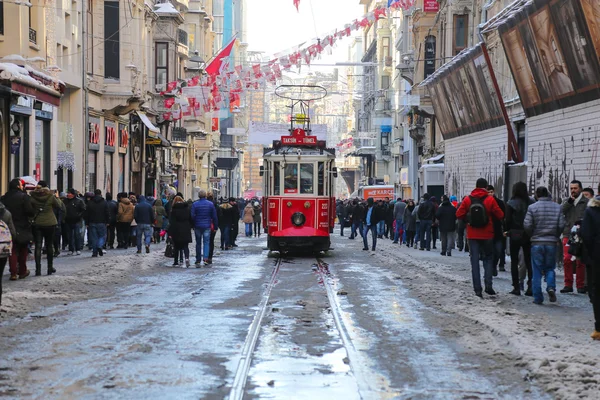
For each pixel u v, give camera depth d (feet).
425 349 41.16
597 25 75.92
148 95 192.24
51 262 76.18
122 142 174.70
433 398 31.09
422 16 220.64
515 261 63.87
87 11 152.15
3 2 106.01
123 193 117.08
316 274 84.23
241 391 31.53
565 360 36.47
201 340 42.93
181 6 248.32
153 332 45.32
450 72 142.20
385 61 361.92
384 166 373.20
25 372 34.65
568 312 54.08
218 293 65.62
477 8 174.09
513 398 31.22
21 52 108.17
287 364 37.14
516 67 104.83
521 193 63.21
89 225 98.63
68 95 143.13
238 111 295.89
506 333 43.86
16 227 70.18
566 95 90.58
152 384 32.71
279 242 110.22
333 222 115.03
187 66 254.27
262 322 49.80
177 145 236.43
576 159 89.15
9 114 106.32
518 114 129.59
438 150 215.92
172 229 92.22
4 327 46.11
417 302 60.44
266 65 112.37
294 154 110.93
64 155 134.82
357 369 35.99
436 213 112.88
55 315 51.37
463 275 81.30
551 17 86.48
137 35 173.47
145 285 71.31
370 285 72.84
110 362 36.91
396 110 338.75
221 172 419.54
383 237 181.16
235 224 135.13
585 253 51.70
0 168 104.94
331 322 50.11
